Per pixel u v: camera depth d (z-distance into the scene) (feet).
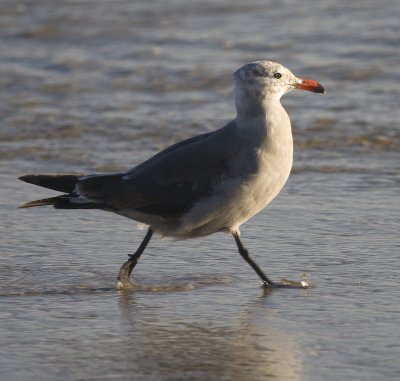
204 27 97.14
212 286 42.37
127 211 42.65
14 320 38.19
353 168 60.08
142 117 71.61
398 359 33.63
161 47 90.94
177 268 44.60
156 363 33.86
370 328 36.68
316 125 68.33
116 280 43.14
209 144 41.91
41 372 33.12
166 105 74.64
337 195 55.11
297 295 40.91
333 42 88.63
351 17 97.04
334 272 43.50
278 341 35.70
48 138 67.46
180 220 42.32
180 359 34.19
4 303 40.29
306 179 58.18
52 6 107.86
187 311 39.27
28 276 43.34
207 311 39.22
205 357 34.37
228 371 33.12
